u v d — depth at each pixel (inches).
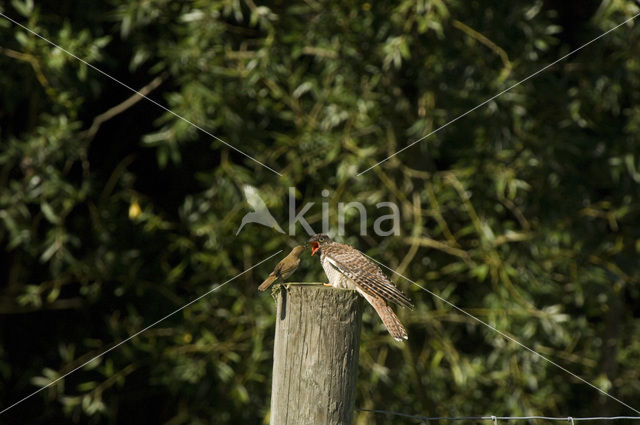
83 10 462.3
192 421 490.9
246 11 497.0
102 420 546.6
